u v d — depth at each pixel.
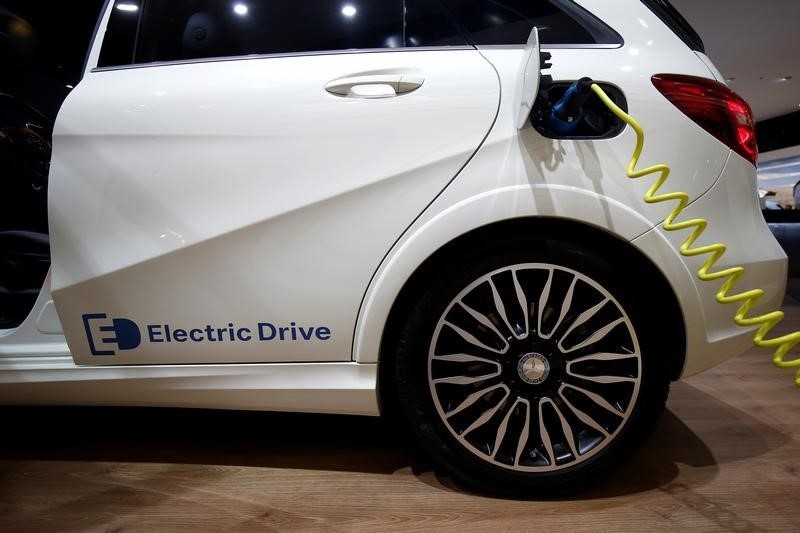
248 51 1.19
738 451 1.36
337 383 1.17
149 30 1.23
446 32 1.16
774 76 8.81
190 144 1.13
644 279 1.14
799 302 3.40
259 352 1.17
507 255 1.10
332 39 1.18
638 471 1.27
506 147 1.07
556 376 1.13
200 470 1.30
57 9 1.98
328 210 1.10
